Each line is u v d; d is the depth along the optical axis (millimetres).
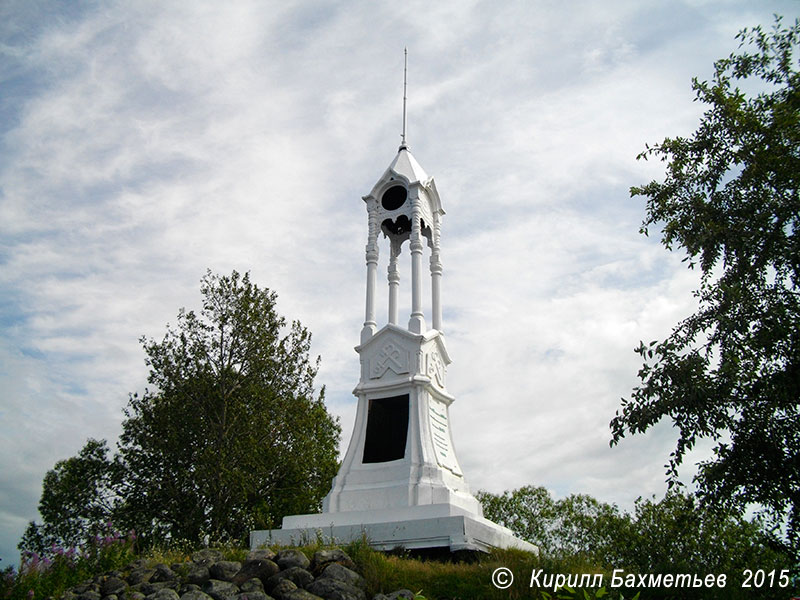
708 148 18953
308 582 15398
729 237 17469
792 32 19000
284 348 38688
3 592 15625
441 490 21688
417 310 24812
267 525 34938
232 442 35750
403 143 28172
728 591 15805
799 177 16984
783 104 17891
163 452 36500
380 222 26641
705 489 17359
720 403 16531
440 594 15453
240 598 14711
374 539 19797
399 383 23672
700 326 16984
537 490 50250
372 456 23203
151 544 32875
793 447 16688
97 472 38656
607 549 38844
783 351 16531
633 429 16703
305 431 38406
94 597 15508
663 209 18812
